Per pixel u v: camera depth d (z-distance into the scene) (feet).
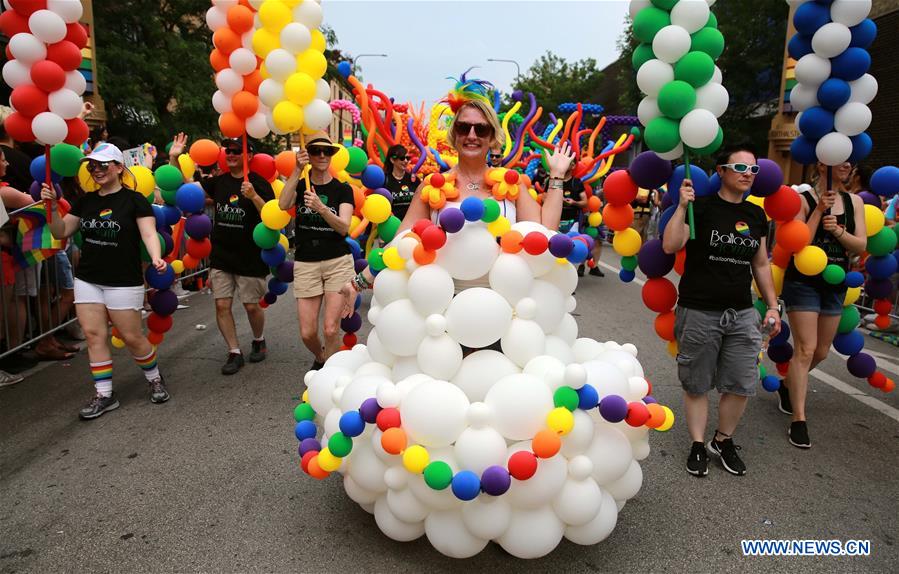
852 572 9.07
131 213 14.40
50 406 15.11
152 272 15.70
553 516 8.17
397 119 25.55
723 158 11.49
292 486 11.25
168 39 53.78
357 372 9.50
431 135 30.81
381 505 8.73
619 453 8.39
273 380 17.13
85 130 14.73
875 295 14.96
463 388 8.45
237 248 17.51
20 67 13.44
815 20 12.52
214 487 11.20
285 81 14.02
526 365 8.62
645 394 8.91
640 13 10.75
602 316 26.05
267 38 13.88
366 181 17.26
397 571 8.82
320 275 16.21
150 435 13.44
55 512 10.36
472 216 8.59
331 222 15.37
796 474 12.09
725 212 11.48
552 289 9.11
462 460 7.70
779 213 12.57
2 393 16.01
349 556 9.17
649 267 12.27
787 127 60.34
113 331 15.24
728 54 68.74
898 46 48.52
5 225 16.67
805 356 13.51
